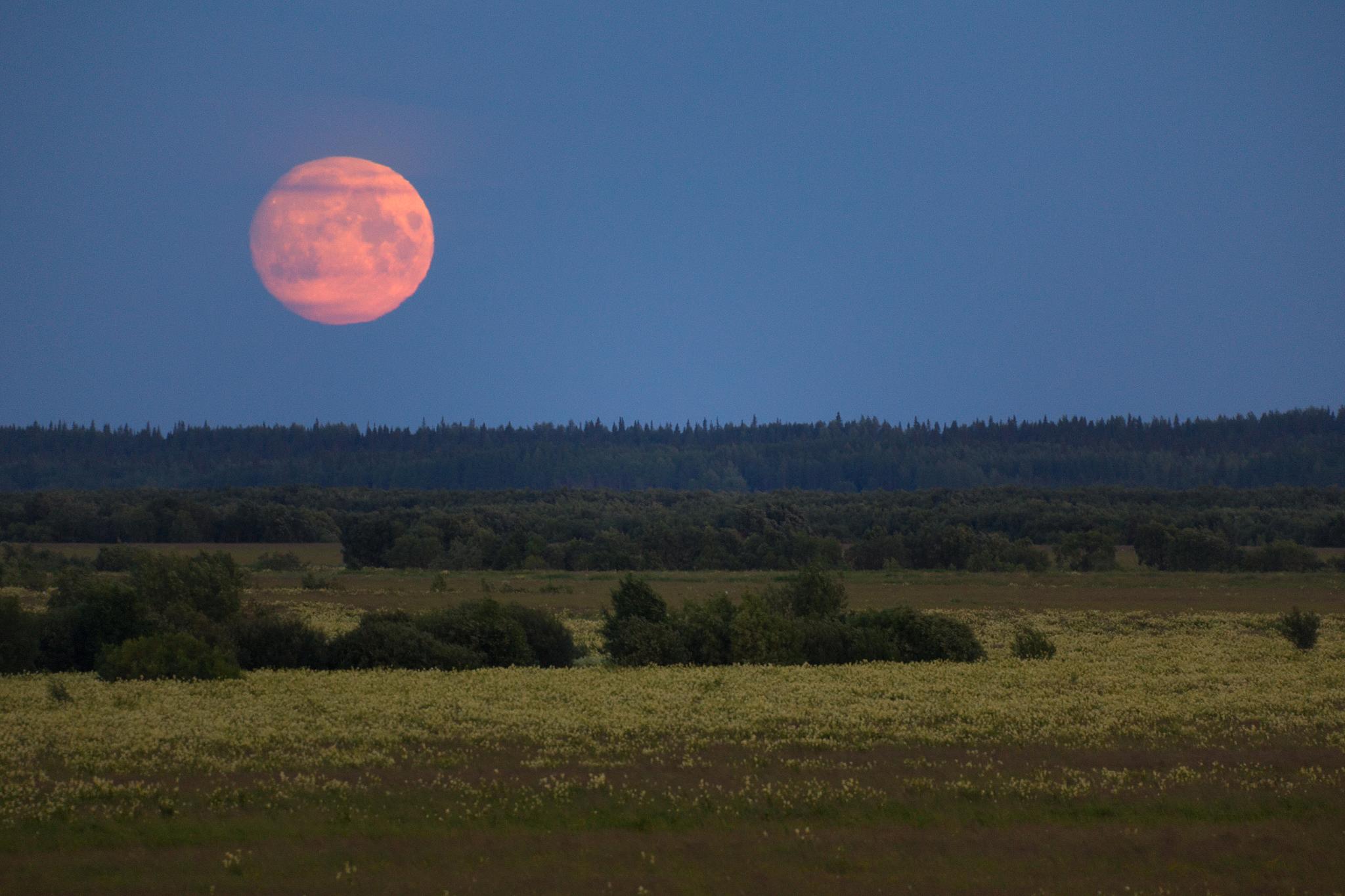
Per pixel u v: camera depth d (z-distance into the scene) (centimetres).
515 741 12650
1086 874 7856
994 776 10950
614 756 11869
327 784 10269
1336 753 12100
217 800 9781
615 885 7494
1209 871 7950
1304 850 8462
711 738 12875
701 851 8306
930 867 7975
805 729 13375
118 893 7281
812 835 8788
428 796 10000
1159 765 11475
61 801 9650
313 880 7556
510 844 8475
